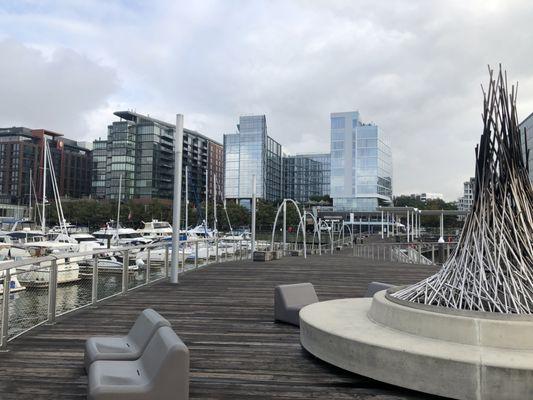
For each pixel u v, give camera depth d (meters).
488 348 4.22
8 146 107.19
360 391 4.36
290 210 75.75
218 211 72.94
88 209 80.31
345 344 4.71
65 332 6.59
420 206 101.25
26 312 6.68
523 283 4.85
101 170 108.38
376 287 7.42
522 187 5.21
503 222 5.09
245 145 102.62
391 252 24.52
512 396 3.78
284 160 123.31
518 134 5.29
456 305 4.89
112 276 9.99
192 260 17.00
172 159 102.75
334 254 31.58
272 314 8.02
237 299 9.57
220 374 4.82
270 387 4.45
